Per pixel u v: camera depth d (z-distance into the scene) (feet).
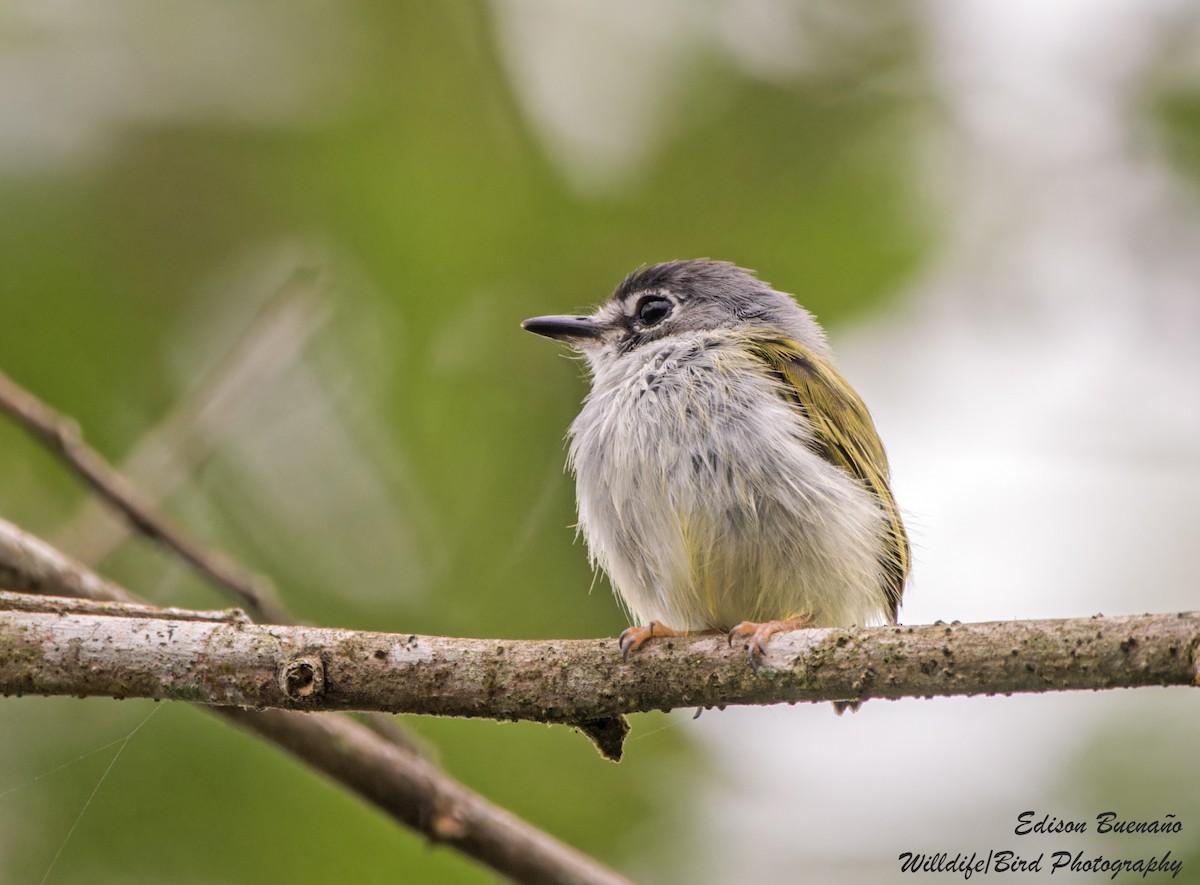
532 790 35.99
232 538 40.01
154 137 40.63
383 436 40.47
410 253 40.68
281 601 39.09
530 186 41.11
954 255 42.14
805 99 41.88
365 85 41.57
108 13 41.14
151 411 39.22
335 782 26.00
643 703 21.62
